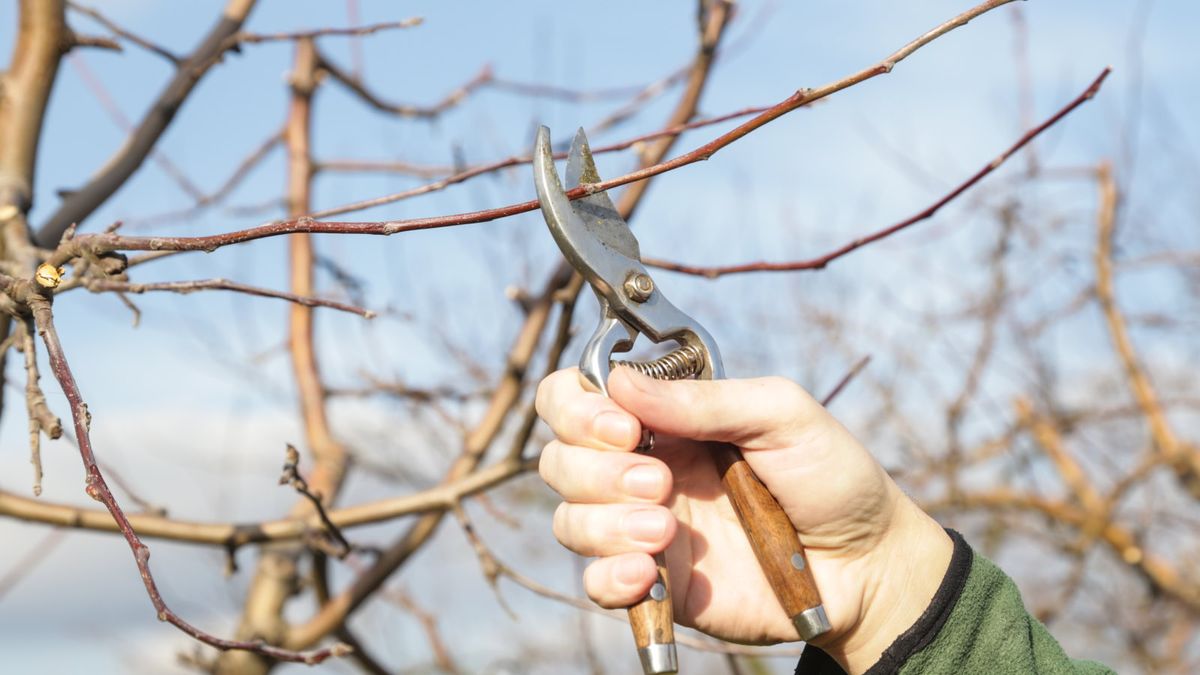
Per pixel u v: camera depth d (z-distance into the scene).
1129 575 2.56
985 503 2.51
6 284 0.72
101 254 0.72
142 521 1.06
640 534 0.68
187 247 0.70
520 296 1.29
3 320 0.99
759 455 0.72
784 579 0.71
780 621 0.75
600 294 0.71
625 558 0.68
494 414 1.28
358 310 0.81
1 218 0.93
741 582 0.75
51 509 1.05
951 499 2.42
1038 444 2.52
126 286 0.82
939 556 0.73
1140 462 2.52
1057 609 2.49
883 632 0.73
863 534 0.73
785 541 0.71
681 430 0.70
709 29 1.12
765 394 0.71
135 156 1.06
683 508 0.76
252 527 1.08
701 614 0.75
